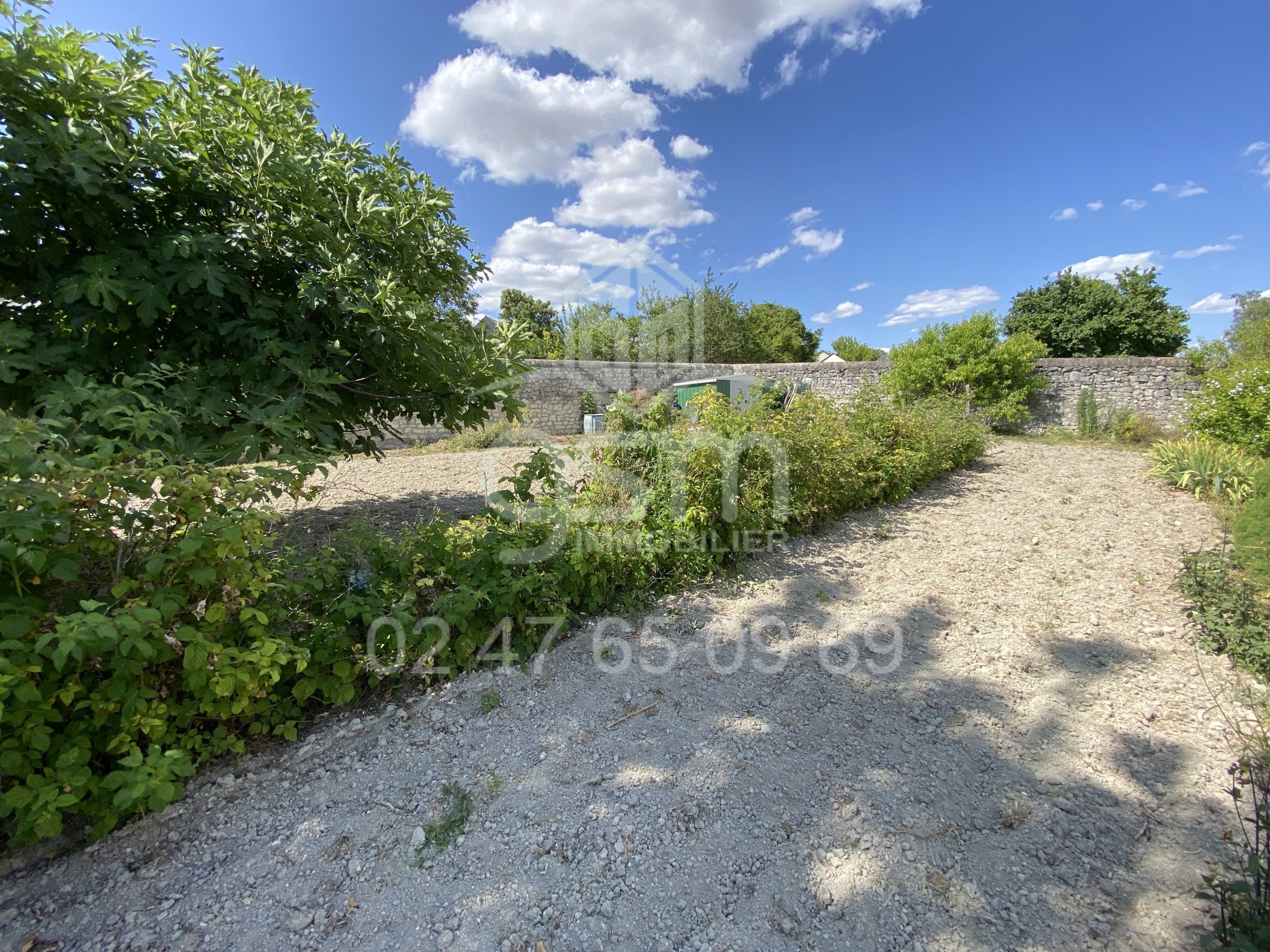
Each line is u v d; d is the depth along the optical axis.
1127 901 1.54
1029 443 10.10
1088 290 19.95
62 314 2.66
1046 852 1.71
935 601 3.51
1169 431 10.07
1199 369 10.65
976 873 1.64
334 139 3.30
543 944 1.44
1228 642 2.72
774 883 1.61
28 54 2.08
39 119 2.13
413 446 9.82
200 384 2.67
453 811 1.85
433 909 1.53
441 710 2.34
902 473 5.74
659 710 2.40
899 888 1.59
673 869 1.65
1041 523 5.04
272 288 3.27
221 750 1.92
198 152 2.94
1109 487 6.32
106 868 1.62
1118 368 11.23
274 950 1.41
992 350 11.12
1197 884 1.57
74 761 1.55
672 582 3.56
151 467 1.72
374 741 2.16
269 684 1.90
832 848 1.73
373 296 3.10
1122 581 3.73
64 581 1.64
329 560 2.42
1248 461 5.89
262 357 2.83
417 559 2.61
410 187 3.71
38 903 1.51
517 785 1.97
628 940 1.45
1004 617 3.30
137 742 1.81
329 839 1.74
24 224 2.36
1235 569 3.10
